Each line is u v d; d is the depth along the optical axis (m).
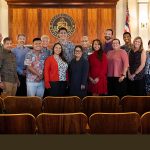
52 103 4.18
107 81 5.77
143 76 5.88
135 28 11.18
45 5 11.06
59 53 5.39
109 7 11.05
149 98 4.22
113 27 11.08
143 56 5.81
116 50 5.69
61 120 3.10
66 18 11.07
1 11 11.27
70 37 11.09
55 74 5.34
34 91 5.54
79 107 4.18
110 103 4.18
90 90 5.64
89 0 10.95
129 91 6.00
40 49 5.51
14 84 5.77
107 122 3.08
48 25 11.11
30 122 3.10
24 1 11.03
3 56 5.63
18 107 4.15
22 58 6.35
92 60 5.58
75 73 5.41
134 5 11.19
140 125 3.12
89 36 11.07
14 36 11.07
